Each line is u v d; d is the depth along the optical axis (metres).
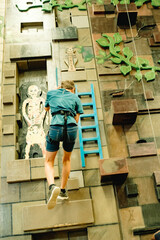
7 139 4.43
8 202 3.96
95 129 4.55
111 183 4.14
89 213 3.88
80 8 5.91
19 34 5.53
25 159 4.21
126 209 3.93
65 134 3.10
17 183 4.11
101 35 5.46
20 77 5.36
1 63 5.14
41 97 5.08
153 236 3.64
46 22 5.74
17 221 3.84
